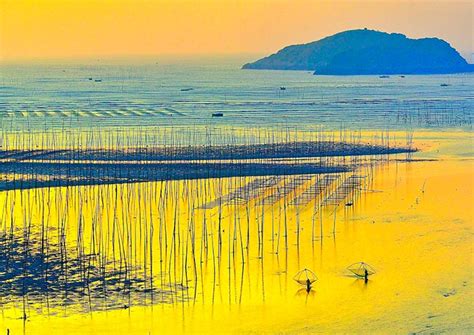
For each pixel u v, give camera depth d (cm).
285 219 13688
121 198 16000
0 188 17050
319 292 10800
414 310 10219
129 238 13125
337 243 12912
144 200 15738
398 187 17175
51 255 12131
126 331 9512
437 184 17525
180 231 13625
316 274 11481
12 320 9744
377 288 10938
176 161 19862
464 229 13788
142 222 14250
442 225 14062
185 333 9531
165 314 10044
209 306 10281
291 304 10394
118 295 10581
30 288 10762
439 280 11231
